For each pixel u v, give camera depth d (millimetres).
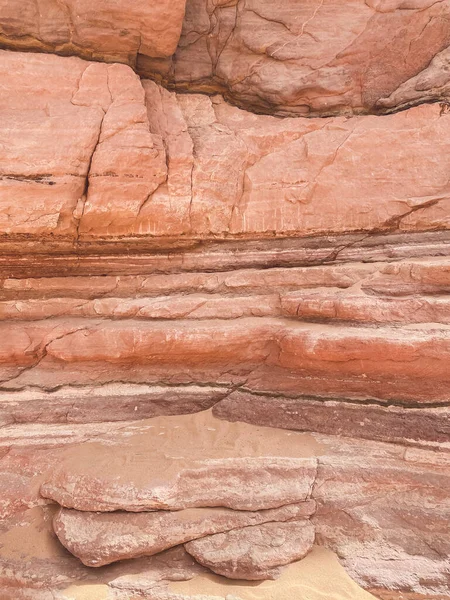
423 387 3766
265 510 3406
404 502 3438
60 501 3496
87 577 3176
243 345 4293
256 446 3795
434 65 4762
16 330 4355
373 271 4379
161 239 4602
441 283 4082
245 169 4770
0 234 4109
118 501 3359
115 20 4293
